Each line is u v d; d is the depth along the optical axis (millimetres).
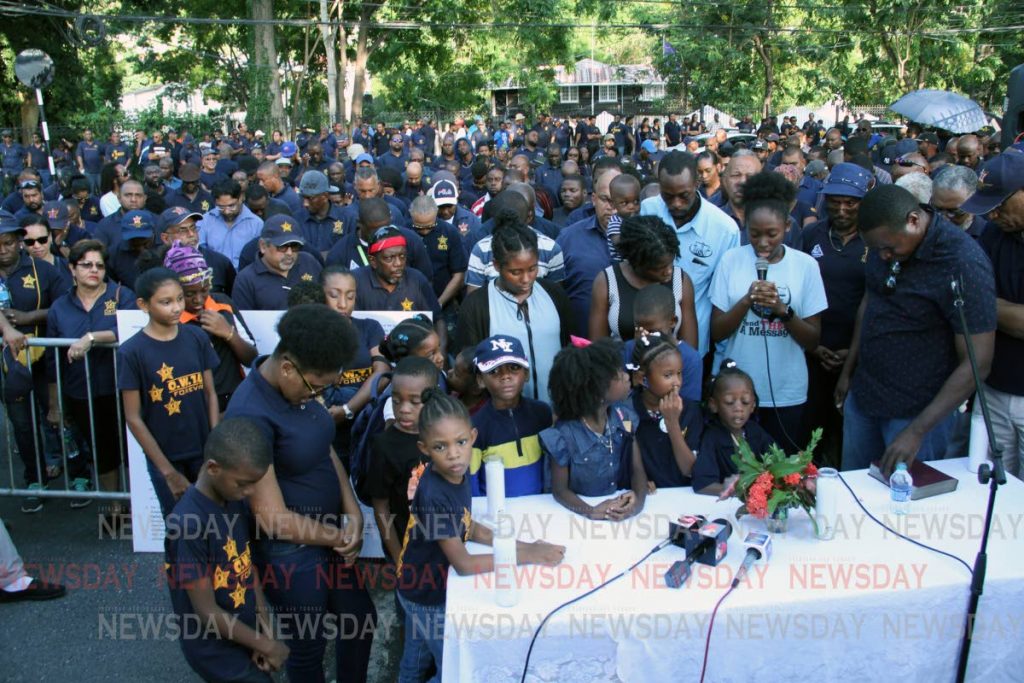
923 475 3549
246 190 7961
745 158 5703
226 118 36375
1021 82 11789
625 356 3887
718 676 2818
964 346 3609
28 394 5211
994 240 3967
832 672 2879
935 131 15633
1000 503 3410
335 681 3893
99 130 29219
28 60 10406
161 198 8727
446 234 6688
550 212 8688
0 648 4074
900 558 3023
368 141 24922
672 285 4359
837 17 33656
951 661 2947
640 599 2805
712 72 38281
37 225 5742
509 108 40375
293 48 36844
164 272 4039
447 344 5691
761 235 4258
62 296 5301
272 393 3146
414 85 34344
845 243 4820
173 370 4109
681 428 3736
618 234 4711
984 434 3650
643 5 38969
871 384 4047
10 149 20938
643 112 47719
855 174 4680
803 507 3195
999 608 2926
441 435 2969
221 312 4520
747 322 4441
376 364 4352
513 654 2766
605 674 2787
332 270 4410
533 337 4289
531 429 3705
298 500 3271
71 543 5039
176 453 4195
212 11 32031
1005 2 30766
